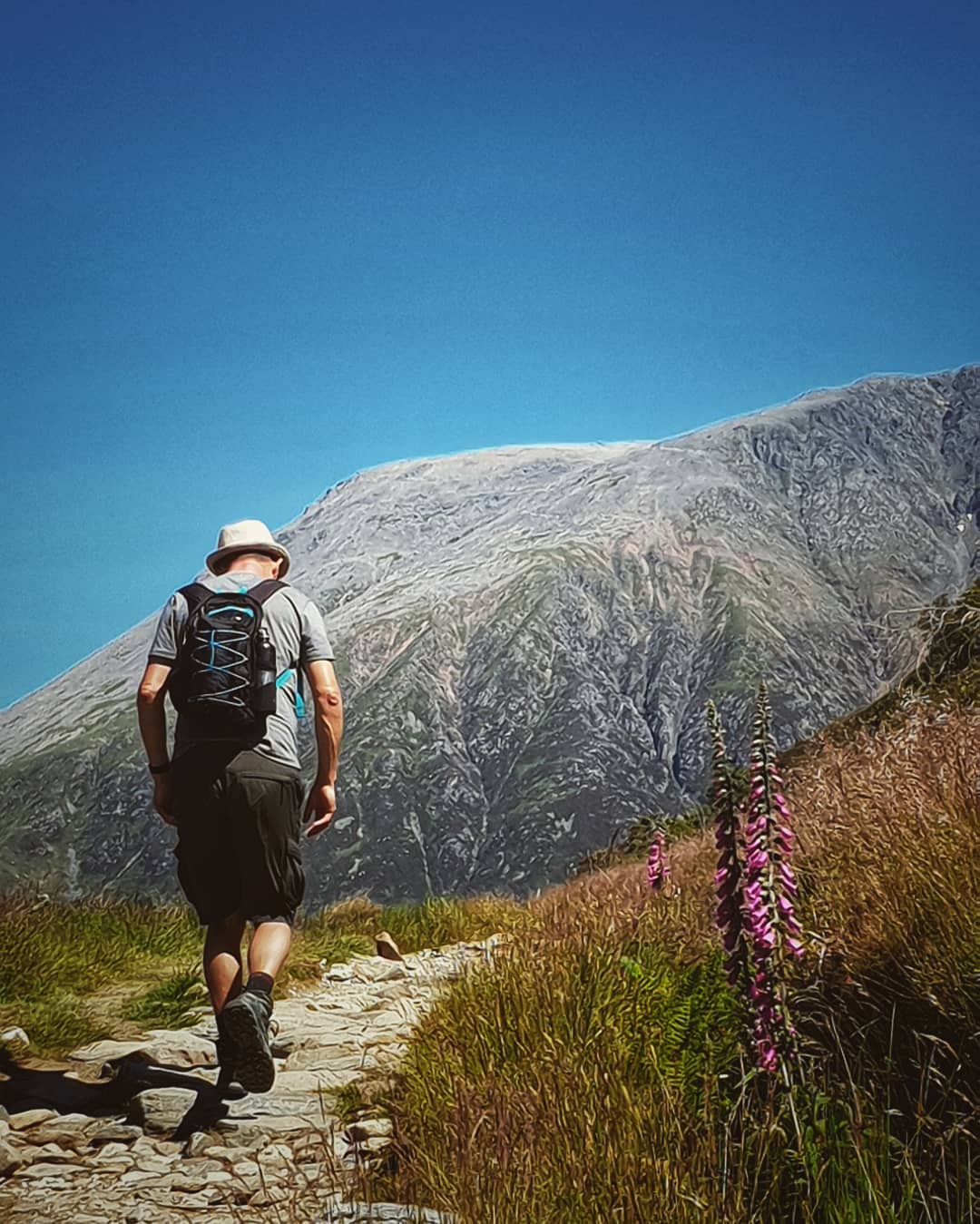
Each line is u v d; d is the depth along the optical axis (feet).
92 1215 14.38
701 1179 13.51
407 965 35.91
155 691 18.35
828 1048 15.46
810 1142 13.55
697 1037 17.22
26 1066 21.15
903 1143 13.55
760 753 15.33
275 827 17.97
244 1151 16.57
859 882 18.34
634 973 19.62
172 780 18.24
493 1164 13.75
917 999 15.24
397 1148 16.05
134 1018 25.31
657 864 28.32
